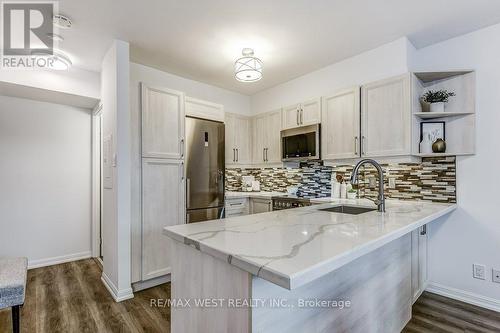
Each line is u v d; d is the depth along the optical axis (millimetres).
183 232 1283
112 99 2498
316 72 3186
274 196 3363
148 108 2658
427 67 2588
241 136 3973
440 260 2506
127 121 2449
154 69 3141
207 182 3119
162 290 2588
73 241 3484
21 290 1612
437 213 1923
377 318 1634
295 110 3369
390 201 2689
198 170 3037
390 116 2461
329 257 905
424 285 2490
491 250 2234
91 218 3619
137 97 2627
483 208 2275
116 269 2387
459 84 2410
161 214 2711
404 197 2709
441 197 2488
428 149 2426
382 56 2582
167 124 2789
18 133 3150
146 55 2787
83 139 3584
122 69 2443
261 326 972
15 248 3100
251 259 887
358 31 2342
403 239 1968
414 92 2395
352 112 2734
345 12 2064
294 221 1552
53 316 2090
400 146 2383
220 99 3814
